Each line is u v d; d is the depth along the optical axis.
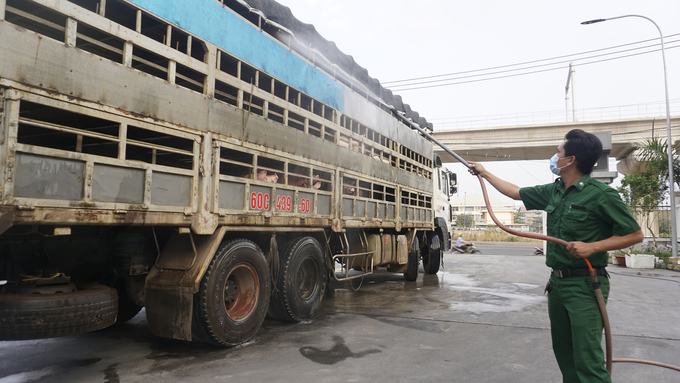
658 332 5.38
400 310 6.44
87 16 2.99
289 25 5.31
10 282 3.29
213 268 4.08
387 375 3.68
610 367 2.42
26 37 2.63
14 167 2.56
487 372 3.80
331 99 6.15
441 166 11.88
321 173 6.05
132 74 3.30
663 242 18.23
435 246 11.32
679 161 17.12
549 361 4.12
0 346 4.40
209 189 4.02
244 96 4.51
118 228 4.02
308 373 3.70
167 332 3.98
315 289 5.87
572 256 2.52
